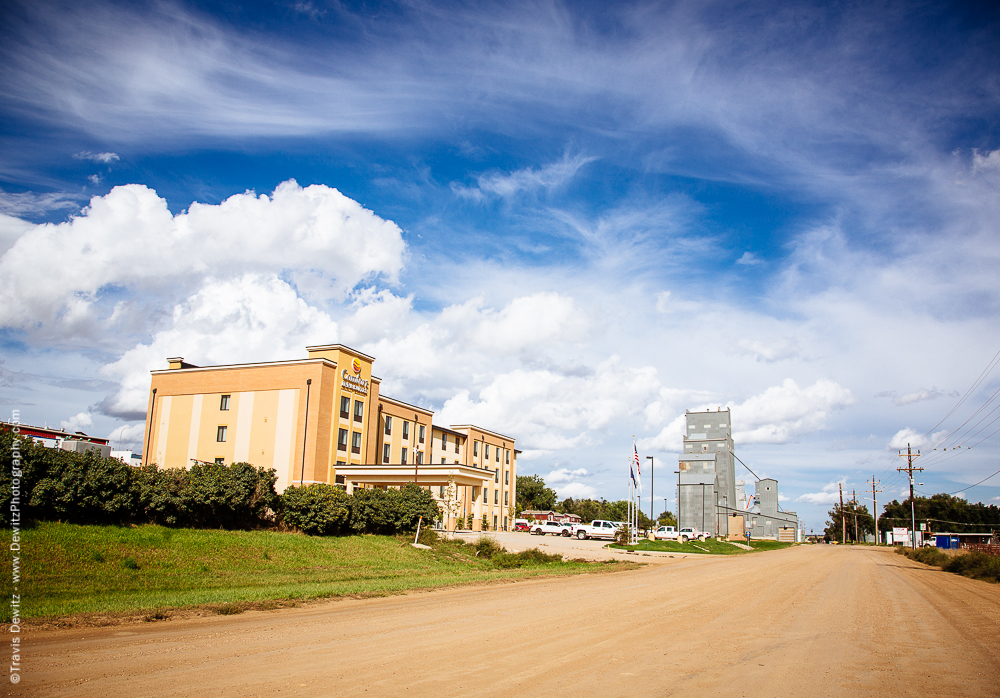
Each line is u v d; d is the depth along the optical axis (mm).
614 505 132625
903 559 48250
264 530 29312
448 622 12023
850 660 9211
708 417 91438
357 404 52969
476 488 50969
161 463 52188
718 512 84625
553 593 18125
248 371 51062
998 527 111812
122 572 17750
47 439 36969
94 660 8195
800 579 25250
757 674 8117
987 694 7383
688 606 15461
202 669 7742
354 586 18422
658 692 7062
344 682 7203
